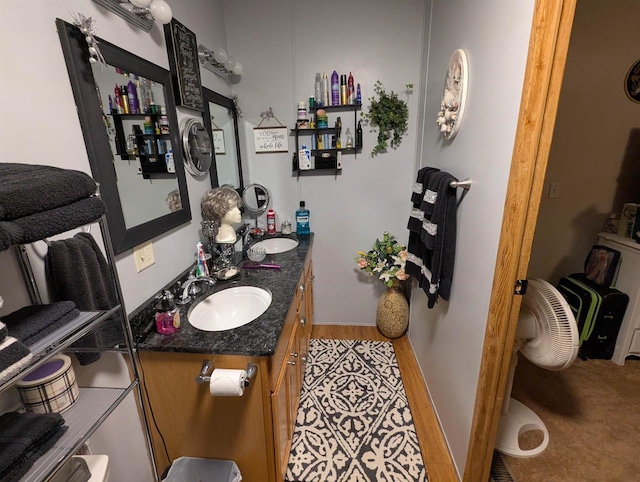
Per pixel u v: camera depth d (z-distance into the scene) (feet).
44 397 2.55
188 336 3.78
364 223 8.45
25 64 2.60
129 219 3.80
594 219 8.09
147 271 4.22
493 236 3.73
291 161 8.10
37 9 2.68
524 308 4.73
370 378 7.08
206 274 5.06
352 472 4.99
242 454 4.15
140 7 3.74
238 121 7.80
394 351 8.05
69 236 3.07
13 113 2.53
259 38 7.38
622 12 7.02
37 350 2.05
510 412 5.81
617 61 7.25
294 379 5.52
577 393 6.68
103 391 2.99
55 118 2.87
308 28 7.26
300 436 5.61
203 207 5.45
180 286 4.83
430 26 6.45
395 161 7.94
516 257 3.44
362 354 7.93
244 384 3.43
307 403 6.34
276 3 7.16
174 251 4.92
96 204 2.46
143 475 4.16
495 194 3.68
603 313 7.42
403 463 5.13
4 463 1.94
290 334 5.08
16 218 1.80
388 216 8.34
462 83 4.53
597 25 7.11
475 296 4.23
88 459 2.88
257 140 7.98
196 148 5.53
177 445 4.16
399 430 5.74
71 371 2.77
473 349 4.29
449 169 5.23
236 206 5.57
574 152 7.75
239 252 6.45
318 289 9.09
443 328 5.58
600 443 5.50
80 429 2.51
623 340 7.46
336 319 9.34
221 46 7.09
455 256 4.91
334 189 8.25
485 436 4.22
